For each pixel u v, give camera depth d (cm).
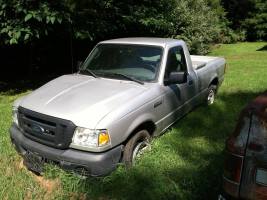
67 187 426
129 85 519
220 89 973
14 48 1169
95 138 416
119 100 468
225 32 2652
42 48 1208
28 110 458
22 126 471
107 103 457
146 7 1123
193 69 675
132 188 427
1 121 671
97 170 419
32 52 1220
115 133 432
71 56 1246
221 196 310
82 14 918
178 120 646
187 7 1648
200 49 1681
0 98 902
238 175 292
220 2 2802
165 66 556
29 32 816
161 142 536
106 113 436
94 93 484
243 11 2883
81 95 477
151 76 545
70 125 421
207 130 636
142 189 426
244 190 290
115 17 1073
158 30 1237
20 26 815
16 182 453
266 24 2814
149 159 479
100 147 418
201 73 706
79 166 422
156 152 502
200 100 733
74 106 448
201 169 473
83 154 420
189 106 664
